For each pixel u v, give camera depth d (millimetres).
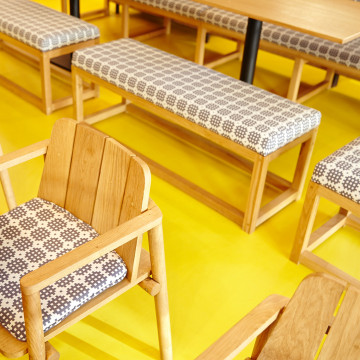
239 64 4680
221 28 4039
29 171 3012
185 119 2697
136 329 2123
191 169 3166
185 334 2127
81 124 1740
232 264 2488
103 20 5391
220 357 1278
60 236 1764
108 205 1713
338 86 4426
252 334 1337
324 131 3713
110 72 2982
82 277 1608
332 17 2791
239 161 3191
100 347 2031
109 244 1443
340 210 2773
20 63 4301
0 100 3738
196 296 2301
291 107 2678
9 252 1685
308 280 1281
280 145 2463
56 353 1509
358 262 2568
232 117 2527
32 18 3598
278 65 4738
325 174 2205
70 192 1849
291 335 1313
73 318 1543
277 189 3053
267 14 2727
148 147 3338
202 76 2957
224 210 2775
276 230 2725
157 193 2924
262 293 2346
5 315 1484
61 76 4121
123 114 3686
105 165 1686
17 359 1925
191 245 2578
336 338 1260
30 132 3400
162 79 2869
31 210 1869
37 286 1313
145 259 1762
